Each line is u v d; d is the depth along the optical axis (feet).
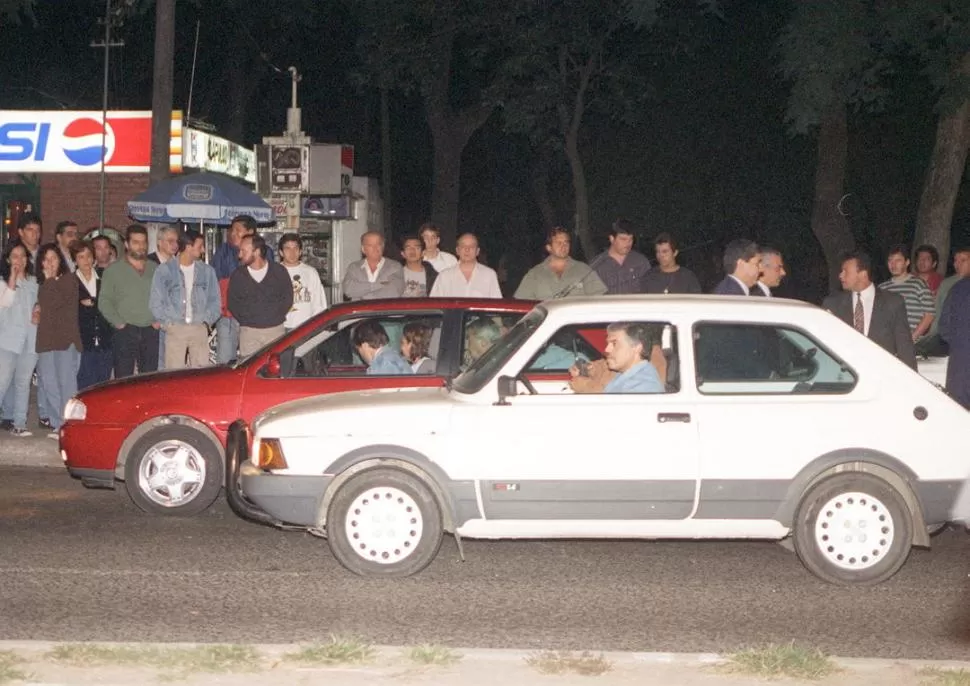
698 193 105.91
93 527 32.81
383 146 131.75
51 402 46.52
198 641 22.76
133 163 73.67
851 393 27.09
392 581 27.35
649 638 23.48
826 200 81.41
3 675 19.22
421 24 114.42
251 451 28.19
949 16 63.87
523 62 105.60
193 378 34.55
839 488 26.91
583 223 107.45
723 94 102.89
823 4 66.28
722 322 27.35
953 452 26.86
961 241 100.22
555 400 27.02
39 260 47.01
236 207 58.23
